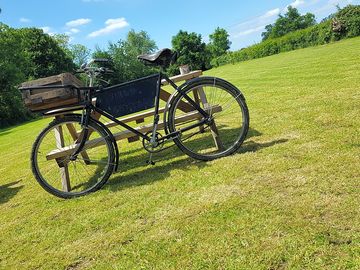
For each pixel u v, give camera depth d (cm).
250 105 638
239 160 352
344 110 452
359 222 210
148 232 252
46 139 438
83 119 366
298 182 274
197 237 231
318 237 204
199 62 6650
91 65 370
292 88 740
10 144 1236
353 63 965
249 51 4675
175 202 289
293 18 7831
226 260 202
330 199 240
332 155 312
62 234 281
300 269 183
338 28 3359
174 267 207
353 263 179
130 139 387
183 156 414
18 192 435
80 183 402
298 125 430
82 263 236
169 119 376
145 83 375
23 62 4559
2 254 271
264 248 204
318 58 1506
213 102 434
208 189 300
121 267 219
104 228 275
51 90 355
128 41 7612
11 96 3819
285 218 229
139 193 327
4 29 4566
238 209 254
